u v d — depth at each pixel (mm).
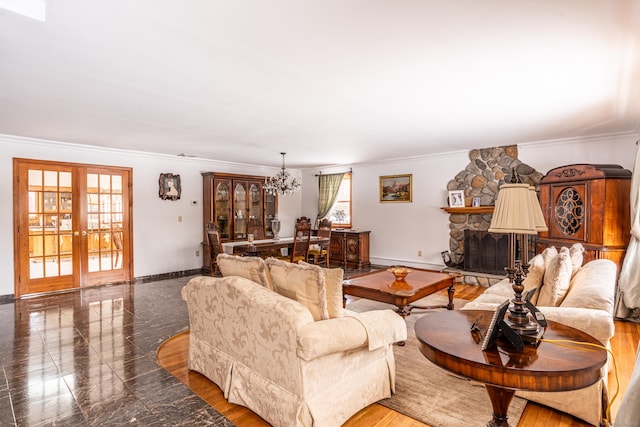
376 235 7406
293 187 7012
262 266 2295
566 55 2363
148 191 6273
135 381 2572
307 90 3043
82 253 5551
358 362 2145
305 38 2127
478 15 1873
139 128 4395
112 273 5867
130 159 6055
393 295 3256
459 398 2346
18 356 2998
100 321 3922
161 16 1868
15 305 4605
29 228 5090
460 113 3779
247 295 2172
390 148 5867
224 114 3775
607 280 2352
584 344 1521
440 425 2053
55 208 5316
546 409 2197
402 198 6965
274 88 2982
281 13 1846
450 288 4066
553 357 1384
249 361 2203
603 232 4117
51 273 5273
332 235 7633
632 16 1868
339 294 2090
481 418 2115
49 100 3268
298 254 6137
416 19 1912
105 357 2980
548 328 1750
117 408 2229
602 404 2006
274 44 2203
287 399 1933
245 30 2029
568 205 4578
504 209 1780
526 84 2910
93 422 2086
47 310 4363
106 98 3217
